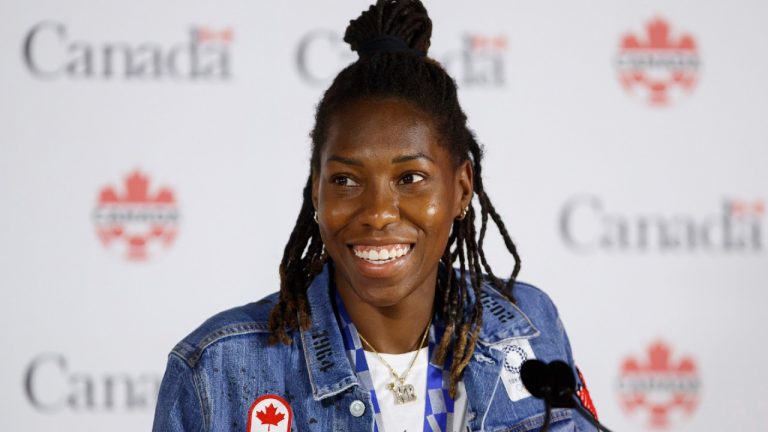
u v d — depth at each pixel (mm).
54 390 9266
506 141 9430
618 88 9508
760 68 9555
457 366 4750
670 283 9531
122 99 9281
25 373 9242
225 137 9305
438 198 4336
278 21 9344
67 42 9234
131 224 9305
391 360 4742
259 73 9328
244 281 9328
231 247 9320
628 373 9523
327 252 4871
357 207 4270
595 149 9484
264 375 4660
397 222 4262
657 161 9523
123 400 9305
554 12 9484
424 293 4680
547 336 5148
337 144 4293
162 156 9297
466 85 9414
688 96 9547
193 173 9305
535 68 9461
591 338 9484
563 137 9469
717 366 9555
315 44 9367
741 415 9570
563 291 9445
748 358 9570
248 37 9320
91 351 9289
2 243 9211
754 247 9555
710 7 9555
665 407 9555
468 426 4770
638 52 9523
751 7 9555
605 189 9492
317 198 4531
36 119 9234
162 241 9305
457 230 4930
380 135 4242
